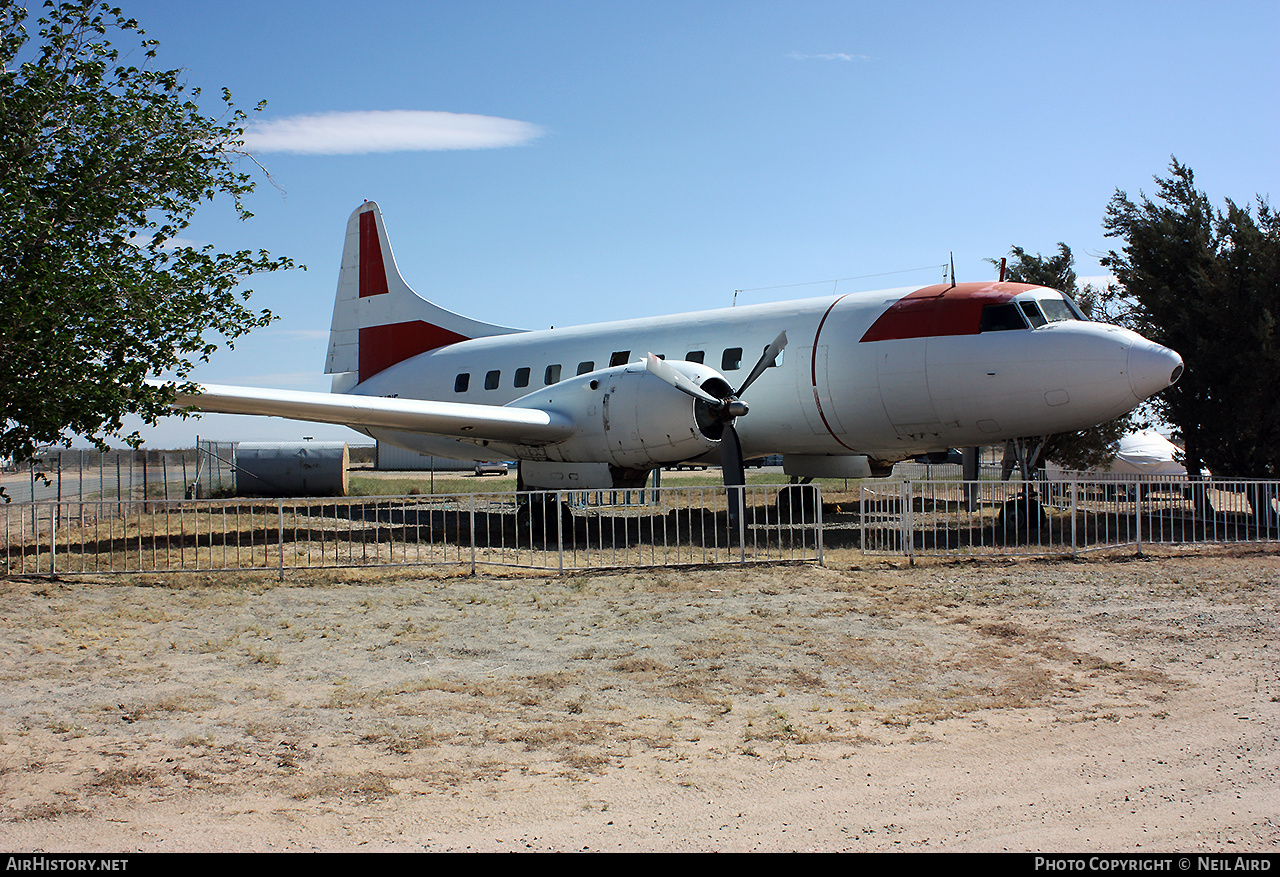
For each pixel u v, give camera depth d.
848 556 12.52
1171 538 13.53
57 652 7.55
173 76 11.28
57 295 10.24
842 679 6.75
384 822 4.32
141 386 11.15
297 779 4.87
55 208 10.75
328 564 11.98
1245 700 6.09
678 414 13.63
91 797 4.61
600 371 14.80
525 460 15.53
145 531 16.92
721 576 11.05
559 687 6.62
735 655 7.46
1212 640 7.79
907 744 5.36
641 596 9.93
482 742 5.46
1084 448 19.56
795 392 15.38
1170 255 17.08
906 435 14.88
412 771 4.98
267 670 7.09
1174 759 5.05
